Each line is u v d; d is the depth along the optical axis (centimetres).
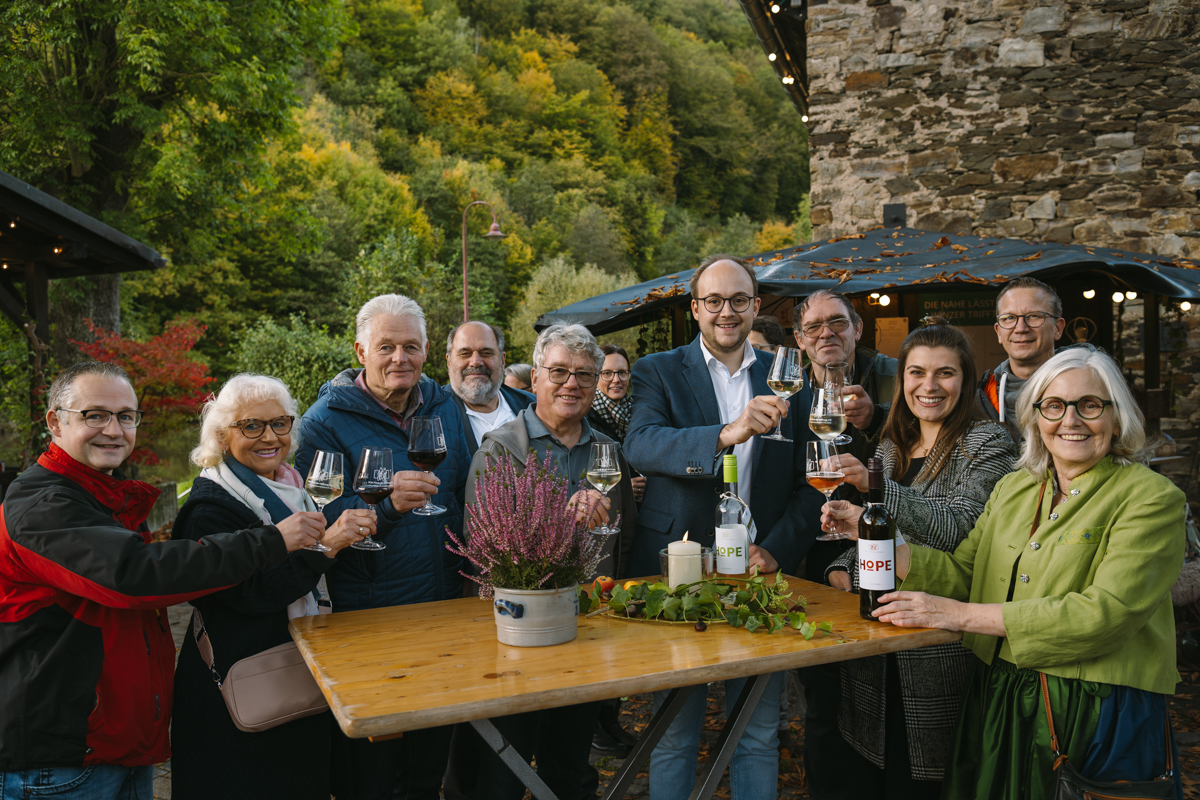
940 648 230
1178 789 188
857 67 739
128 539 177
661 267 5306
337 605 241
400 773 272
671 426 269
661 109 6188
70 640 181
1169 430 712
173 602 179
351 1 5694
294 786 207
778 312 779
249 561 183
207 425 214
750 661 166
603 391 416
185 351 1044
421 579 249
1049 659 184
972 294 629
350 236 3681
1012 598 205
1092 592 182
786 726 348
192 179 1278
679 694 190
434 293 2666
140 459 1011
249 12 1298
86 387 191
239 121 1392
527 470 192
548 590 176
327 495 203
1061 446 196
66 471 190
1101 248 536
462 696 146
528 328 3494
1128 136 691
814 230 752
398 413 269
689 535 261
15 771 176
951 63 720
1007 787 194
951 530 220
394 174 4650
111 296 1224
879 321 638
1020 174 708
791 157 6375
